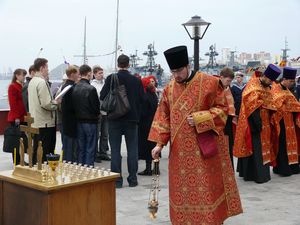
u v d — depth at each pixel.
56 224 3.34
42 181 3.41
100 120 8.85
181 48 4.22
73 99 7.21
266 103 7.36
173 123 4.32
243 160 7.50
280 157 7.94
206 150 4.20
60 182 3.39
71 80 7.75
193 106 4.26
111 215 3.65
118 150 6.71
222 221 4.36
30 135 3.70
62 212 3.37
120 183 6.78
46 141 7.18
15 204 3.63
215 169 4.31
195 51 10.32
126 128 6.71
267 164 7.44
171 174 4.38
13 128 7.89
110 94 6.53
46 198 3.31
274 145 7.86
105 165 8.57
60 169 3.75
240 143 7.28
